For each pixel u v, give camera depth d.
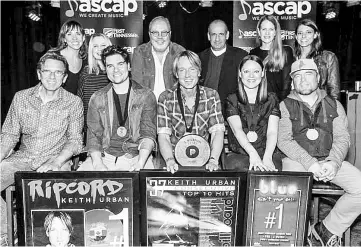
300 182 2.84
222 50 4.30
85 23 4.62
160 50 4.20
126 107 3.23
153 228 2.81
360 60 5.76
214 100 3.23
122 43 4.66
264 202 2.85
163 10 5.70
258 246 2.86
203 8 5.74
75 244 2.80
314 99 3.29
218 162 3.12
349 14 5.69
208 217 2.82
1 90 5.86
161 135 3.18
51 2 5.22
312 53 4.41
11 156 3.24
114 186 2.79
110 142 3.26
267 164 3.07
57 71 3.08
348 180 3.11
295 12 4.64
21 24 5.77
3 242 3.09
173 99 3.22
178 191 2.80
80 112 3.25
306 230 2.86
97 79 3.96
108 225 2.80
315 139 3.22
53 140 3.19
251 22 4.68
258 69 3.20
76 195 2.78
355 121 4.71
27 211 2.78
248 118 3.28
